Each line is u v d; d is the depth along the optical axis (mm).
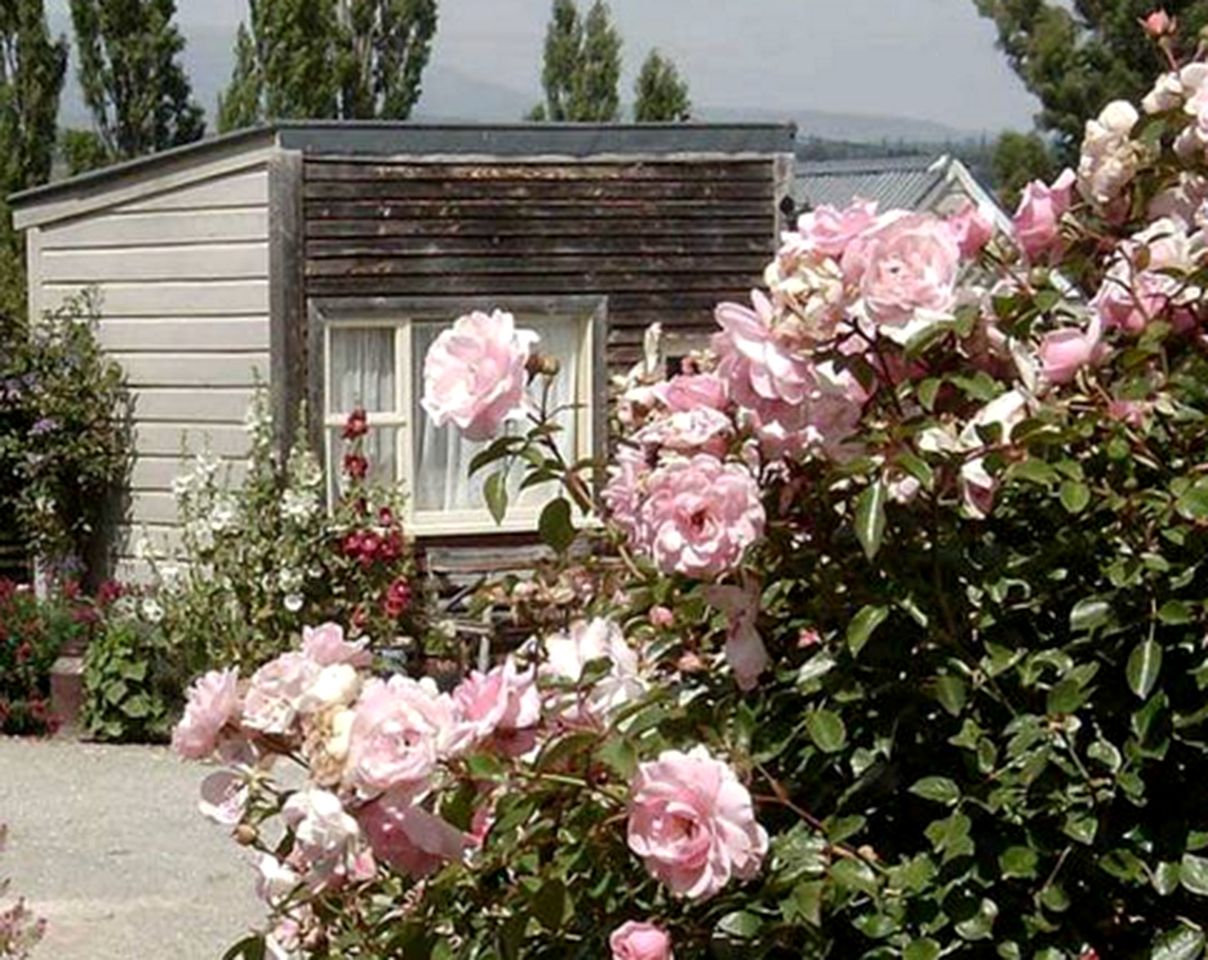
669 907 2594
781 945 2514
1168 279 2809
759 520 2482
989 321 2656
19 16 27891
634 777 2441
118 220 14281
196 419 13969
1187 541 2547
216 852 9398
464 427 2789
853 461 2555
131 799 10609
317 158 13508
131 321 14258
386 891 2805
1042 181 3107
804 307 2520
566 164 14094
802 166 24844
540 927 2617
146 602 12719
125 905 8398
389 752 2393
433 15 29750
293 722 2518
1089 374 2652
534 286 14047
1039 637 2627
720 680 2791
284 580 12719
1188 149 2881
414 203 13734
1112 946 2568
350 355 13672
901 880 2459
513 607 3334
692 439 2646
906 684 2576
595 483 3424
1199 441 2676
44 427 14039
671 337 14375
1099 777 2508
